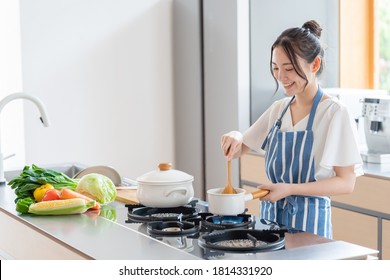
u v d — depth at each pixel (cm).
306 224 230
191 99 476
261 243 182
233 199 204
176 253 173
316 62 229
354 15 437
